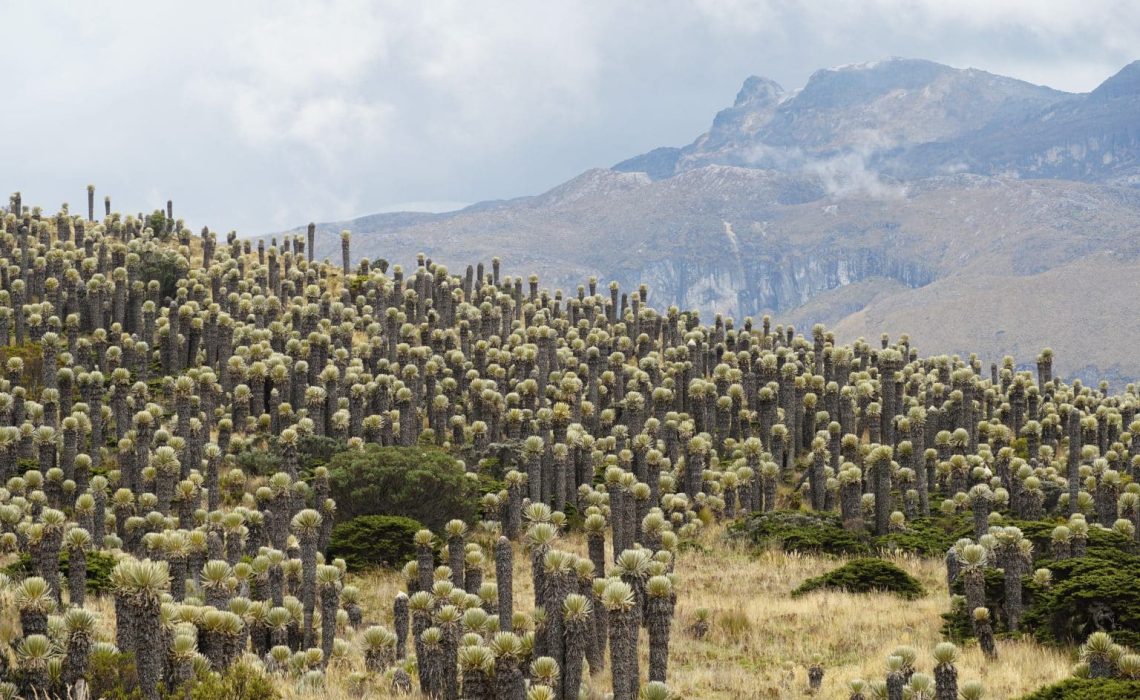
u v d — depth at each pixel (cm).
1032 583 3800
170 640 2528
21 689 2364
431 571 3641
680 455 6731
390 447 5612
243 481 5691
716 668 3369
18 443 5616
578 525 5581
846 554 5241
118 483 5484
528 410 6481
